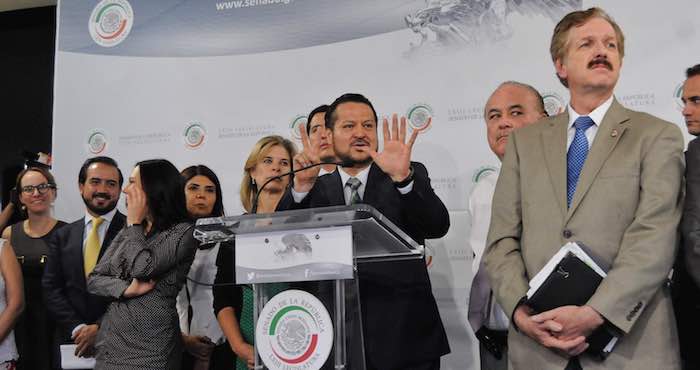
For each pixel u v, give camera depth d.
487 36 3.12
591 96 2.45
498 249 2.22
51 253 3.56
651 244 1.95
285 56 3.42
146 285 2.65
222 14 3.54
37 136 4.21
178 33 3.60
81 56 3.73
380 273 2.49
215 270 3.33
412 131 3.18
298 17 3.41
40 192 3.67
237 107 3.46
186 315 3.34
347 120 3.23
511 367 2.12
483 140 3.09
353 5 3.33
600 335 1.93
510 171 2.32
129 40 3.67
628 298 1.91
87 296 3.48
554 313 1.94
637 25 2.92
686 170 2.23
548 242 2.12
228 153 3.45
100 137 3.65
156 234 2.74
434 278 3.08
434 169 3.13
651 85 2.88
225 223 1.98
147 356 2.60
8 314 3.39
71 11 3.77
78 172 3.65
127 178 3.59
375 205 2.82
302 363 1.84
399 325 2.42
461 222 3.07
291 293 1.88
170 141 3.55
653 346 1.97
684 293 2.41
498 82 3.09
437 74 3.17
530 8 3.07
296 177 3.29
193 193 3.45
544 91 3.02
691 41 2.85
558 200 2.15
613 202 2.07
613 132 2.18
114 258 2.72
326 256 1.87
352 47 3.31
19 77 4.29
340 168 3.18
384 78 3.25
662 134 2.09
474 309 2.97
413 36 3.23
